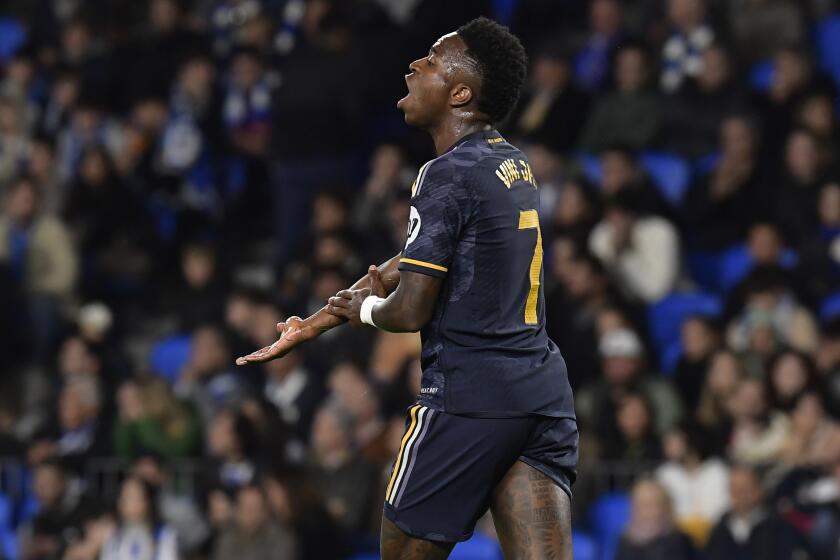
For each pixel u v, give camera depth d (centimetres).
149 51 4022
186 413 3036
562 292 2986
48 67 4209
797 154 3231
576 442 1230
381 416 2828
